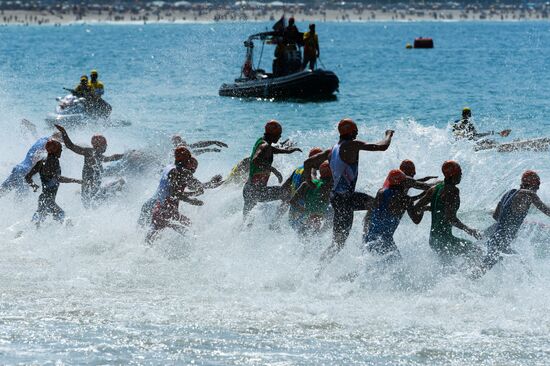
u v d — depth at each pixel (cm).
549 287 3488
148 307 3253
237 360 2745
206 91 13250
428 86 14138
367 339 2942
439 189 3647
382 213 3653
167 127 8819
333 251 3719
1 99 11438
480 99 11644
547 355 2798
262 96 12112
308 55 12500
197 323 3083
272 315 3181
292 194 4200
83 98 8862
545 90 12762
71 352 2795
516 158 5794
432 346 2877
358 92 13225
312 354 2800
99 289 3475
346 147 3703
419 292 3478
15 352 2791
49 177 4441
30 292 3419
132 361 2730
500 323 3098
